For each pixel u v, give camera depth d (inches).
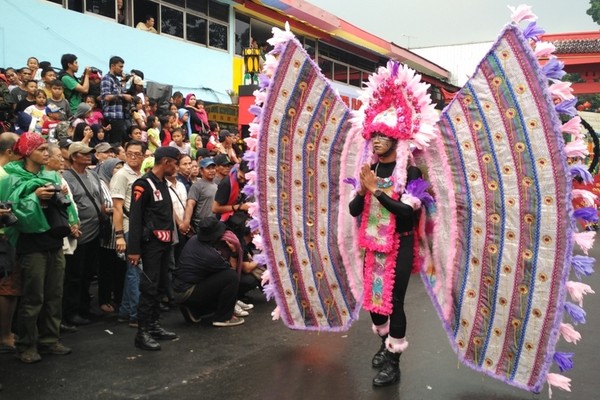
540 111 130.1
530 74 131.0
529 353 136.6
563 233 128.7
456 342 150.7
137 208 173.6
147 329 179.3
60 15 413.1
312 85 169.0
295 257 177.3
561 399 141.2
